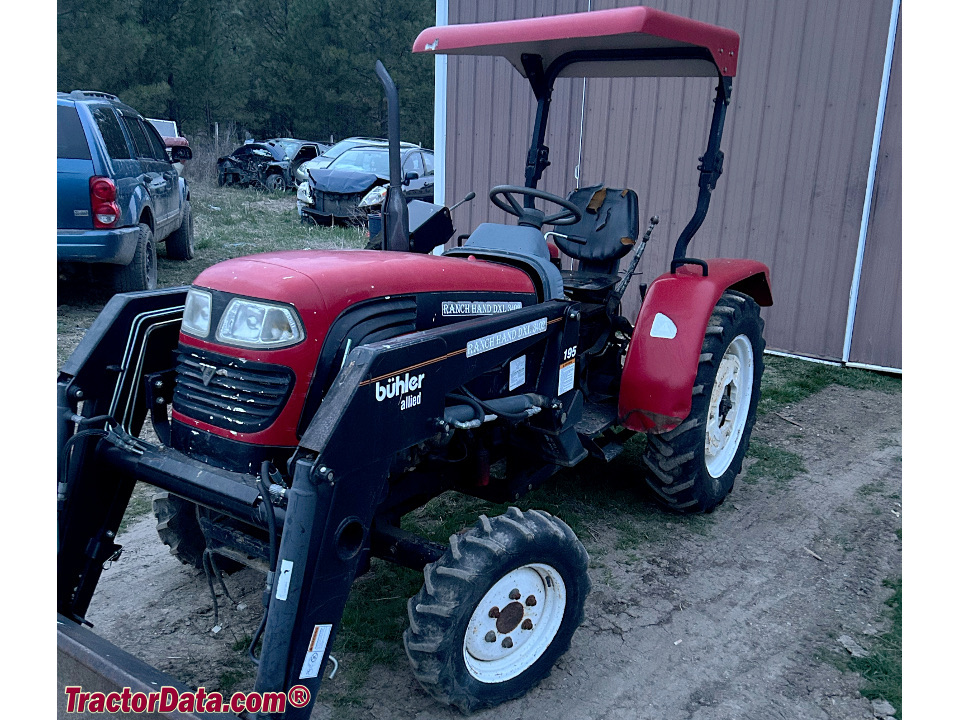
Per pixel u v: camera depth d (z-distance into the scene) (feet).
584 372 11.78
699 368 11.00
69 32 81.35
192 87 88.38
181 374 7.52
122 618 9.01
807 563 10.80
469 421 7.78
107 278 22.66
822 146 19.06
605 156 22.76
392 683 8.16
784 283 20.27
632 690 8.18
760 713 7.90
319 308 6.91
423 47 10.30
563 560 7.87
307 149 61.67
